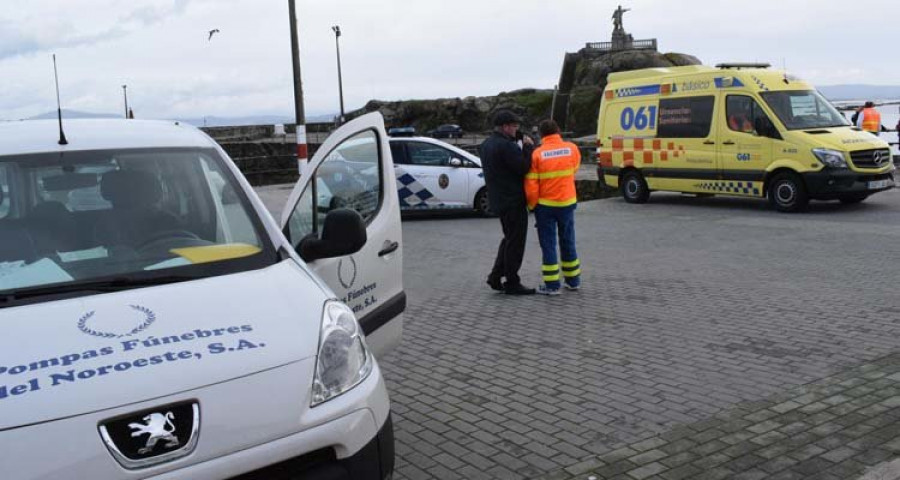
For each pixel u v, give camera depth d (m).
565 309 7.40
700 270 9.02
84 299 2.98
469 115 64.38
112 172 3.65
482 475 3.92
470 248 11.51
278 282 3.21
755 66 15.27
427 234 13.21
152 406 2.49
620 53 56.62
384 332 4.51
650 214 14.60
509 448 4.24
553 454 4.14
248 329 2.85
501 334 6.61
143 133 3.97
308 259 3.73
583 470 3.92
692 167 15.23
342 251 3.66
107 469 2.38
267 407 2.64
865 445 4.04
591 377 5.37
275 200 18.45
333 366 2.88
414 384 5.40
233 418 2.57
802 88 14.54
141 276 3.19
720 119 14.66
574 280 8.16
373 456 2.88
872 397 4.72
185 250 3.40
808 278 8.28
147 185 3.65
